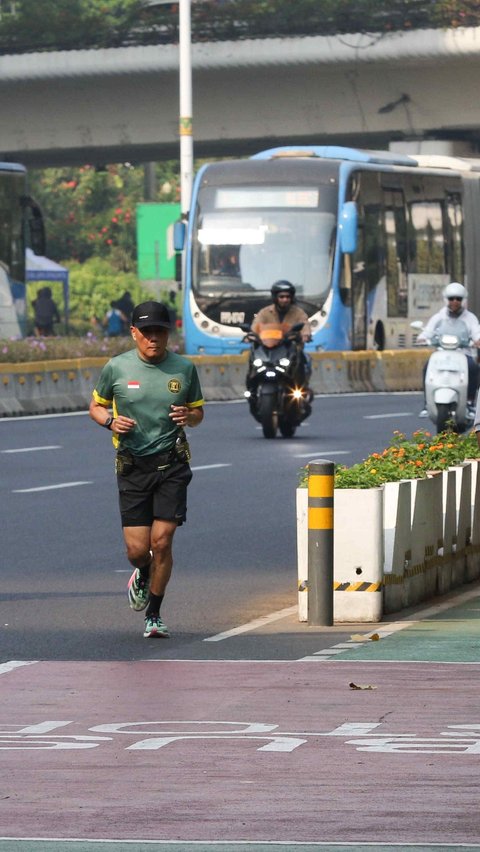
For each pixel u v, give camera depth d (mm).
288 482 38094
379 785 13555
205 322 75438
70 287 133250
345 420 55281
